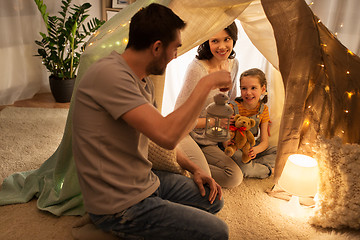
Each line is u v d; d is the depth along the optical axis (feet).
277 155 5.92
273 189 6.28
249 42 7.86
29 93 10.59
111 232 4.17
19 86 10.25
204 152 6.46
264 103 6.77
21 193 5.88
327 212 5.33
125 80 3.46
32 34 10.34
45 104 10.16
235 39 6.23
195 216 4.07
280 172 5.97
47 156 7.18
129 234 4.15
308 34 5.37
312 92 5.75
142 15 3.54
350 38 9.28
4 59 9.73
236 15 5.29
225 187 6.38
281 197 6.10
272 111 7.63
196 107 3.47
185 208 4.13
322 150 5.52
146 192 4.07
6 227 5.10
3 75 9.80
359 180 5.20
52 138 7.99
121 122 3.67
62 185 5.44
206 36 5.41
